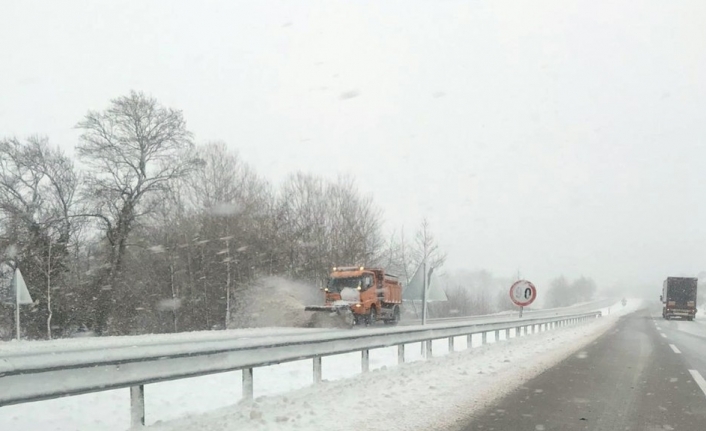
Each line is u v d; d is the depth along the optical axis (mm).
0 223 32750
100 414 8195
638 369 12898
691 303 50594
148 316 37750
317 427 6852
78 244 36625
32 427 7344
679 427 7293
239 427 6723
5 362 5121
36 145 34625
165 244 38438
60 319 33750
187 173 37188
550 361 14117
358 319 28031
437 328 13922
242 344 7812
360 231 43875
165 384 10672
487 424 7285
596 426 7289
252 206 40094
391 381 10008
